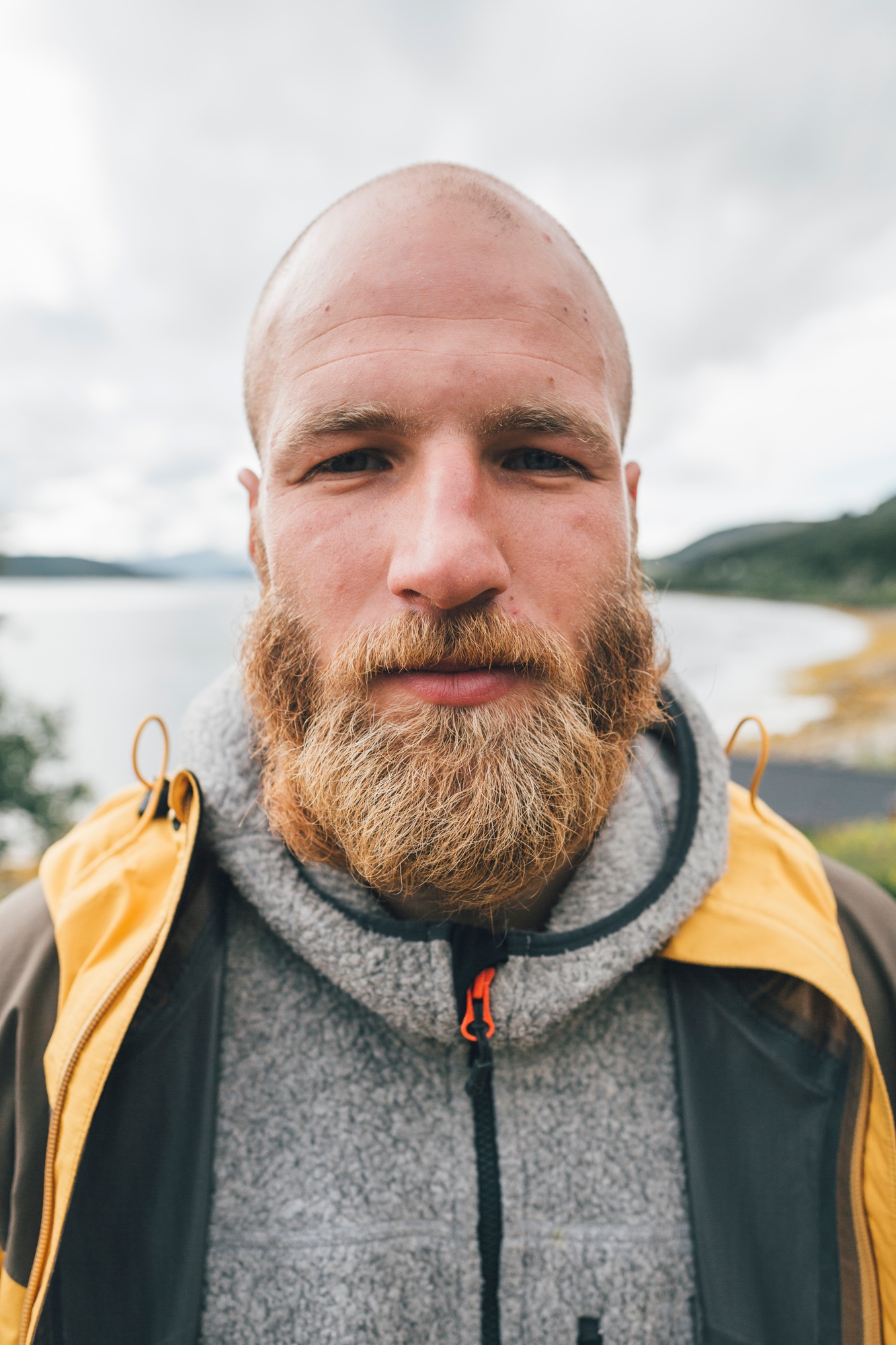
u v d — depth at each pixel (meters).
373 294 0.35
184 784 0.38
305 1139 0.36
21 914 0.39
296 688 0.36
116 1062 0.36
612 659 0.37
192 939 0.37
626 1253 0.36
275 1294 0.35
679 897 0.38
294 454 0.36
